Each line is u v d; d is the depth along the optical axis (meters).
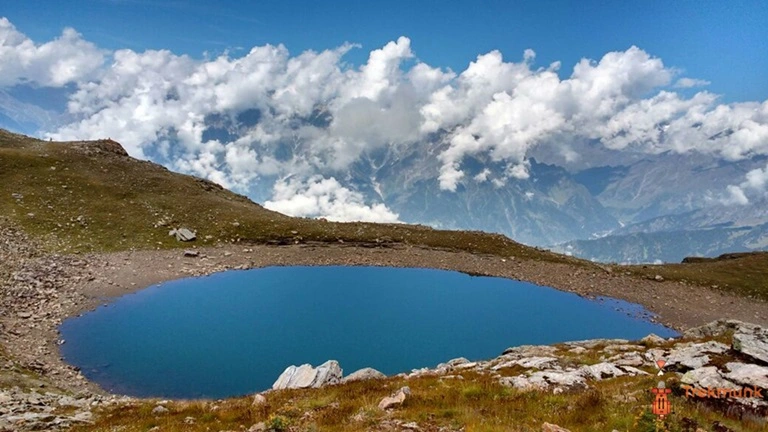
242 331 49.12
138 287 60.34
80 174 96.00
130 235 78.69
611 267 94.06
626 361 23.89
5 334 38.12
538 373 21.45
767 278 84.06
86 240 72.50
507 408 16.17
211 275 70.44
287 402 19.55
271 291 66.06
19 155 93.69
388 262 86.31
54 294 51.19
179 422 17.70
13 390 24.44
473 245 100.56
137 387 34.31
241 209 104.12
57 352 38.41
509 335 53.28
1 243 61.84
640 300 72.25
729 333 29.69
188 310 54.50
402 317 58.31
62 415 19.47
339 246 92.94
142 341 43.41
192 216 93.06
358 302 63.91
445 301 67.06
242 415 17.81
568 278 83.00
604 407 14.87
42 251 63.88
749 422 13.11
